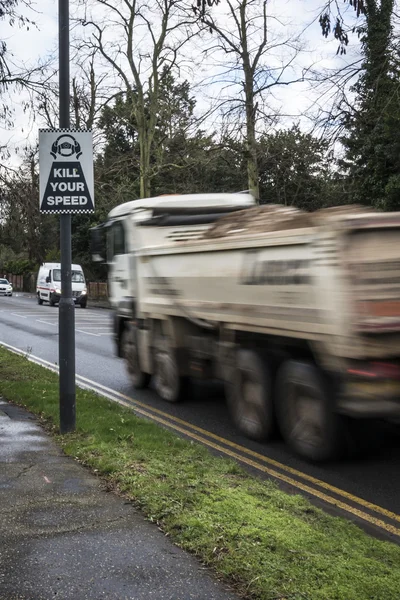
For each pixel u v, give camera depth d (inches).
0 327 958.4
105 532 176.6
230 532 172.4
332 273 233.9
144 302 411.5
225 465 242.7
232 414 320.8
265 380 291.1
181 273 357.1
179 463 242.8
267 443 298.7
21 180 492.7
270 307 275.0
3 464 241.9
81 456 250.8
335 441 255.4
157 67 1279.5
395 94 354.6
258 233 280.7
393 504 220.5
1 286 2281.0
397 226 234.2
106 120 1488.7
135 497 203.0
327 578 147.4
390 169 851.4
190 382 391.5
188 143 1192.2
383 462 267.6
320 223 239.1
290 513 193.0
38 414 334.0
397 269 235.5
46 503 199.3
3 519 185.8
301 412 270.7
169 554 163.0
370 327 227.5
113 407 349.4
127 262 438.0
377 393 232.5
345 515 209.9
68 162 286.8
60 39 287.4
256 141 1004.6
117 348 477.1
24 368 484.1
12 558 160.1
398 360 234.5
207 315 331.0
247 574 149.3
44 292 1612.9
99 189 1381.6
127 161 1485.0
